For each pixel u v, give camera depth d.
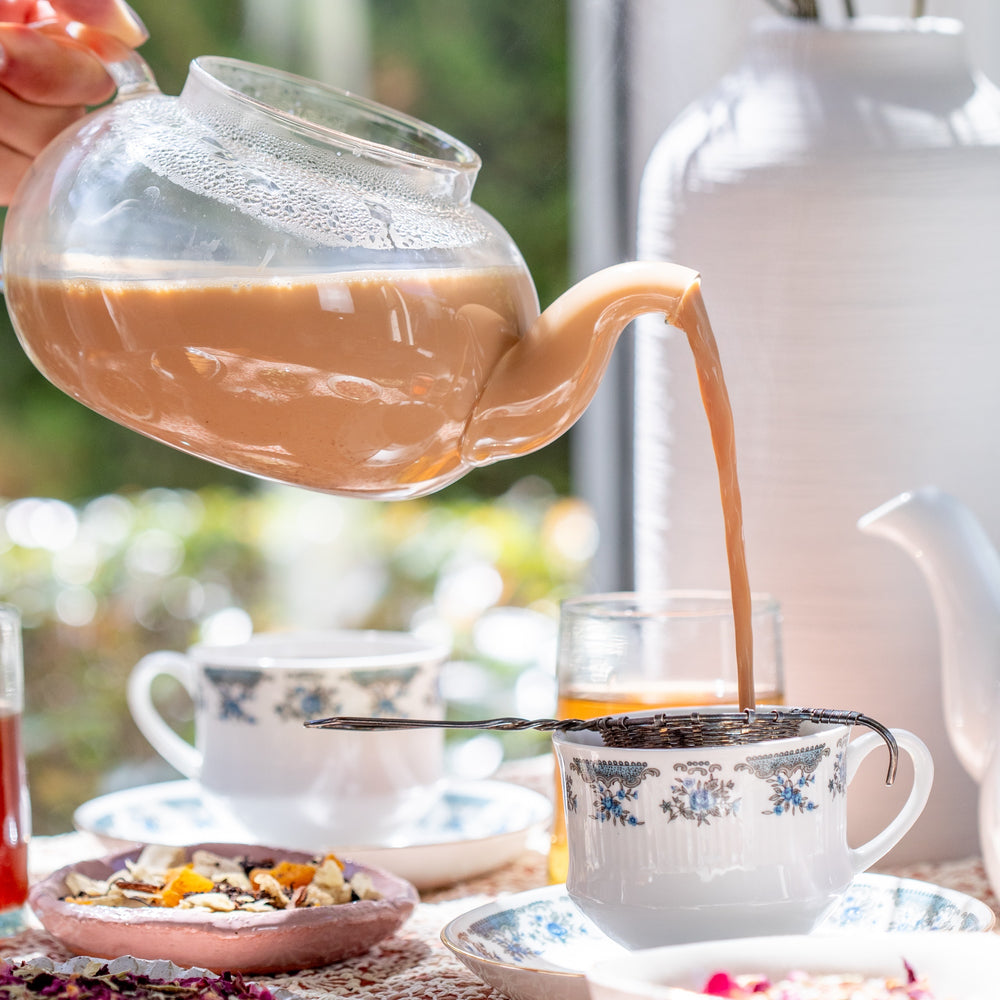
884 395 1.08
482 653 2.43
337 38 2.69
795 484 1.08
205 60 1.00
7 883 1.04
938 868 1.09
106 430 2.88
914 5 1.18
